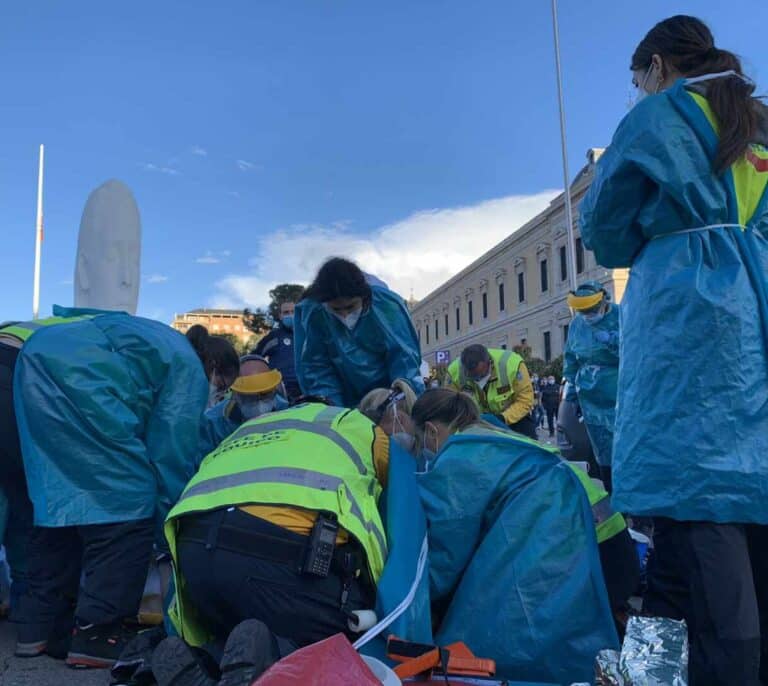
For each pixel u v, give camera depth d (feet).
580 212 8.16
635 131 7.18
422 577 7.87
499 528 8.45
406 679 6.89
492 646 7.95
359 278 12.41
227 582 7.09
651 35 8.04
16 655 9.40
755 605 6.72
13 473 9.65
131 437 8.94
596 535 8.56
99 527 8.85
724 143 6.93
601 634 7.97
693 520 6.71
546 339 144.66
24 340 9.55
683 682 6.28
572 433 19.12
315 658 5.65
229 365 12.80
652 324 7.10
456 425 10.21
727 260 7.00
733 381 6.66
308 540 7.08
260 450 7.79
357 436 8.41
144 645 8.09
